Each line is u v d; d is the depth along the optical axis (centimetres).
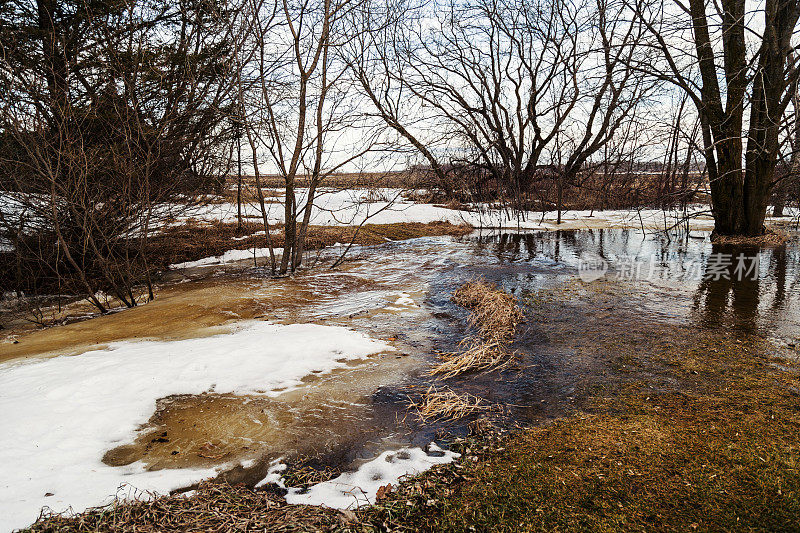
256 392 450
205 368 496
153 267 1047
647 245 1261
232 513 277
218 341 578
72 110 756
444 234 1545
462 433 373
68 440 360
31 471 319
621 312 684
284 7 858
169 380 467
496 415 400
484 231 1609
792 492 287
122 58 830
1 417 384
